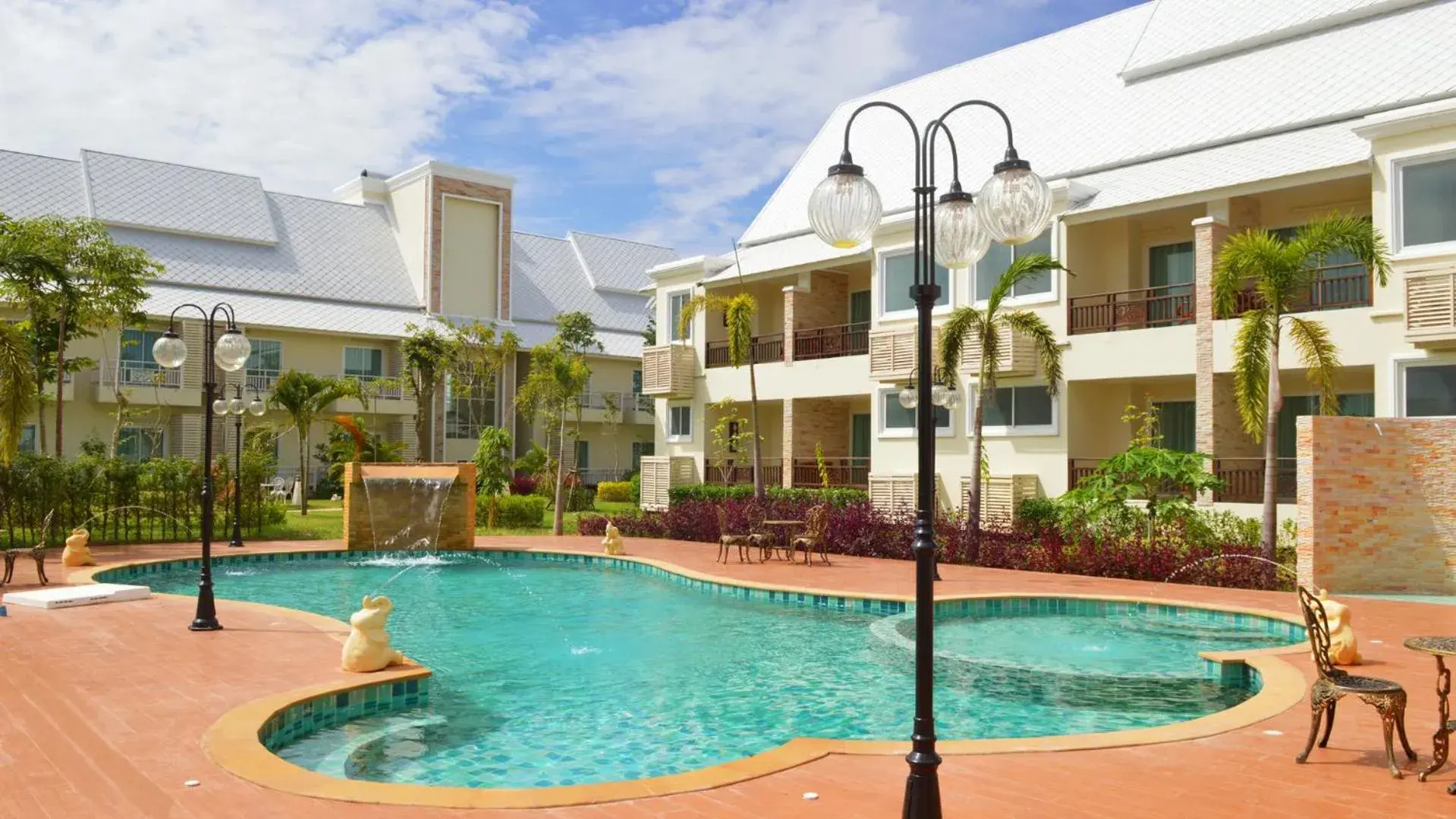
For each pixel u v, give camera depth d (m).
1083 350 21.09
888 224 24.38
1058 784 6.03
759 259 29.06
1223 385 19.73
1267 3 23.31
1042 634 12.68
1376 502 14.82
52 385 34.78
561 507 26.55
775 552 21.05
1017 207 5.22
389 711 8.84
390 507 21.69
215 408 21.14
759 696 9.50
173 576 18.06
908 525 20.78
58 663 9.34
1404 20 20.66
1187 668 10.58
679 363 30.58
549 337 47.69
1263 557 15.73
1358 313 17.50
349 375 41.16
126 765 6.33
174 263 40.00
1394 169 16.97
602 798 5.77
